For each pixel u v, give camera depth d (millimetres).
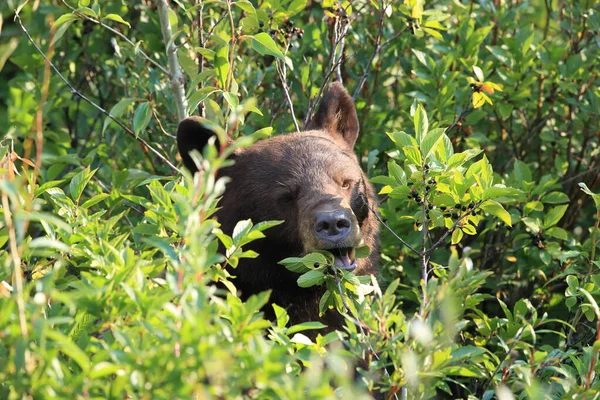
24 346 5711
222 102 11727
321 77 13516
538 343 11281
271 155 10008
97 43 14688
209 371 5504
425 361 6574
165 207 7742
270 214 9734
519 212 11625
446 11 14141
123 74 12953
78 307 6559
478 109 12641
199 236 6273
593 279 9656
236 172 10141
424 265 8859
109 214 10938
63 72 14664
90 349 6344
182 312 6066
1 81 16531
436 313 6809
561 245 12336
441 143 9102
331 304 8703
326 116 11242
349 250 9008
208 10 13172
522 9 13828
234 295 7148
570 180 12477
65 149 13516
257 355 5676
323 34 13266
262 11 11383
